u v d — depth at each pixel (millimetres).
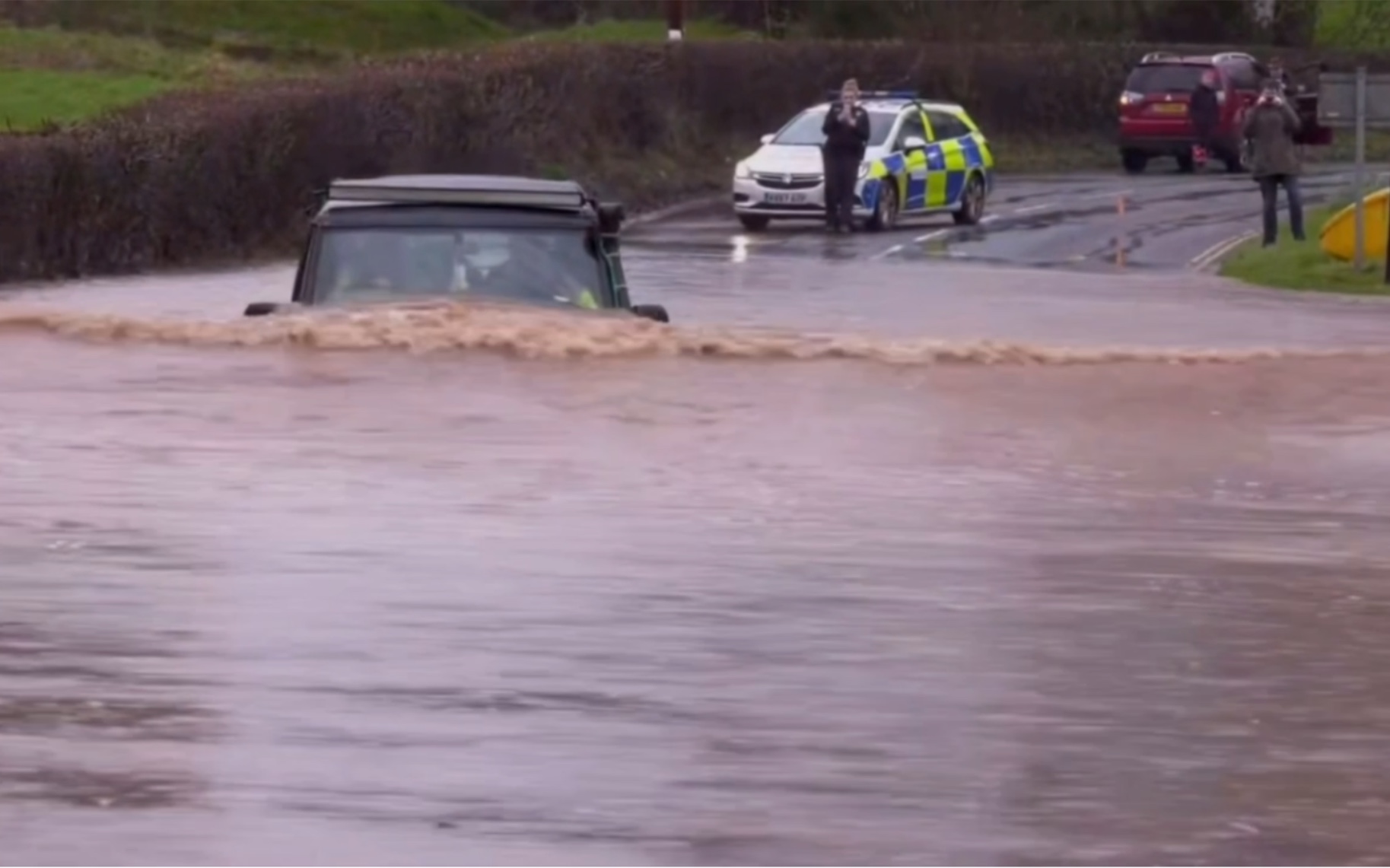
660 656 20938
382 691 19719
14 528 25531
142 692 19578
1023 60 159625
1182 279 82188
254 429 31938
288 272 84562
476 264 38000
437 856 16203
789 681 20312
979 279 79562
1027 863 16328
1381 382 38469
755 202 103812
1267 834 16953
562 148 120188
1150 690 20234
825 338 44406
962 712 19531
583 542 25516
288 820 16797
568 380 35562
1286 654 21500
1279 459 32031
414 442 31141
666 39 150625
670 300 67750
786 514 27359
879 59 150000
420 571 23922
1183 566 25078
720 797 17422
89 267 83312
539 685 20016
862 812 17188
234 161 91250
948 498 28797
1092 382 37969
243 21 165375
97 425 32031
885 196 104312
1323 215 104375
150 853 16125
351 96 99562
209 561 24188
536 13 193750
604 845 16484
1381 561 25469
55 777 17578
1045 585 24062
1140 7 186375
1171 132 145250
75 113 119625
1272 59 159125
